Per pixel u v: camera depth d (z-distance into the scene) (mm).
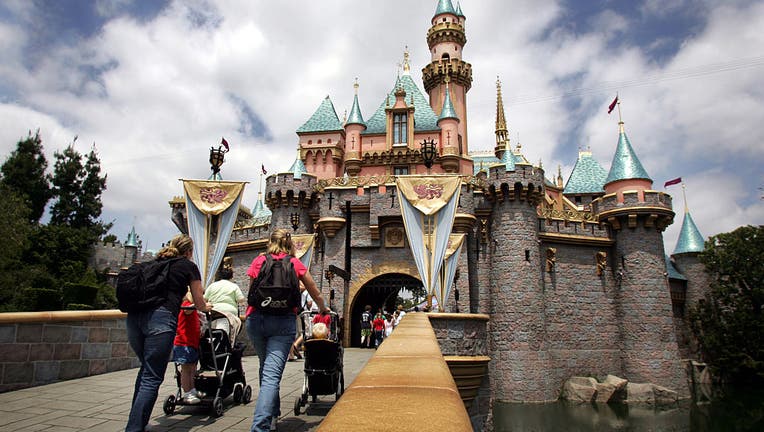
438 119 48375
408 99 51875
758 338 50469
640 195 40750
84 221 72875
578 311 40000
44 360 11055
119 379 11719
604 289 41250
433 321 16469
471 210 37438
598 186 61031
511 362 34719
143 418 5664
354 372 14555
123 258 74562
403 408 1992
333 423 1724
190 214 17344
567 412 36000
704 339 53406
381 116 51250
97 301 57812
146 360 5812
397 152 47156
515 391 34094
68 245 64562
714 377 50656
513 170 37688
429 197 26312
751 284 53062
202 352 8359
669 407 36625
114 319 13203
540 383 34375
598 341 39781
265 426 5504
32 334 10820
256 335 6223
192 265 6355
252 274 6457
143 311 5934
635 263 40500
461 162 48844
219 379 7992
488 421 19469
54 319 11312
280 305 6102
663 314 39469
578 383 37312
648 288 39781
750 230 53781
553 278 39906
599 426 34719
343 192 38094
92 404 8711
